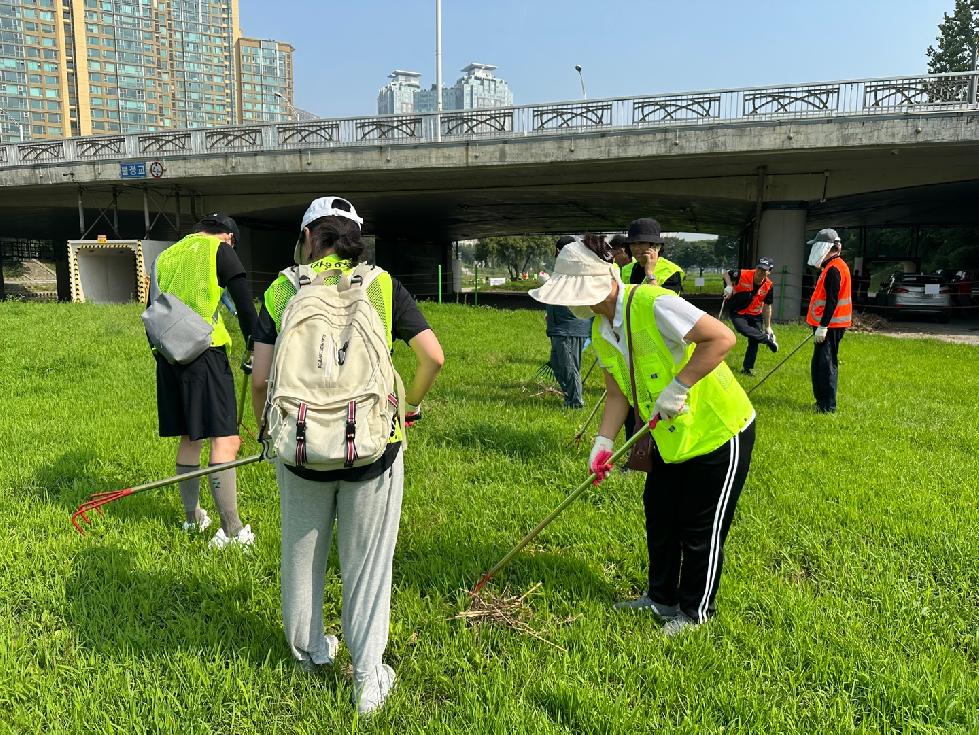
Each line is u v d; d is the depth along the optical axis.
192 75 121.19
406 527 4.05
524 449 5.58
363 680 2.50
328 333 2.24
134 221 32.78
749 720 2.43
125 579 3.38
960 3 47.28
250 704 2.49
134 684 2.60
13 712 2.46
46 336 11.33
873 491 4.68
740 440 2.88
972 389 8.79
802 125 18.02
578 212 31.08
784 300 21.20
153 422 6.25
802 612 3.11
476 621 3.10
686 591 3.03
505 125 20.41
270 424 2.20
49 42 106.00
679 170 21.36
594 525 4.09
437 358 2.50
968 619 3.15
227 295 3.89
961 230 38.84
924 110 17.28
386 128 21.44
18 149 25.34
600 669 2.72
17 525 3.95
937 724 2.44
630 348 2.87
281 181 24.23
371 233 40.72
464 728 2.39
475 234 45.53
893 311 22.20
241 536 3.83
